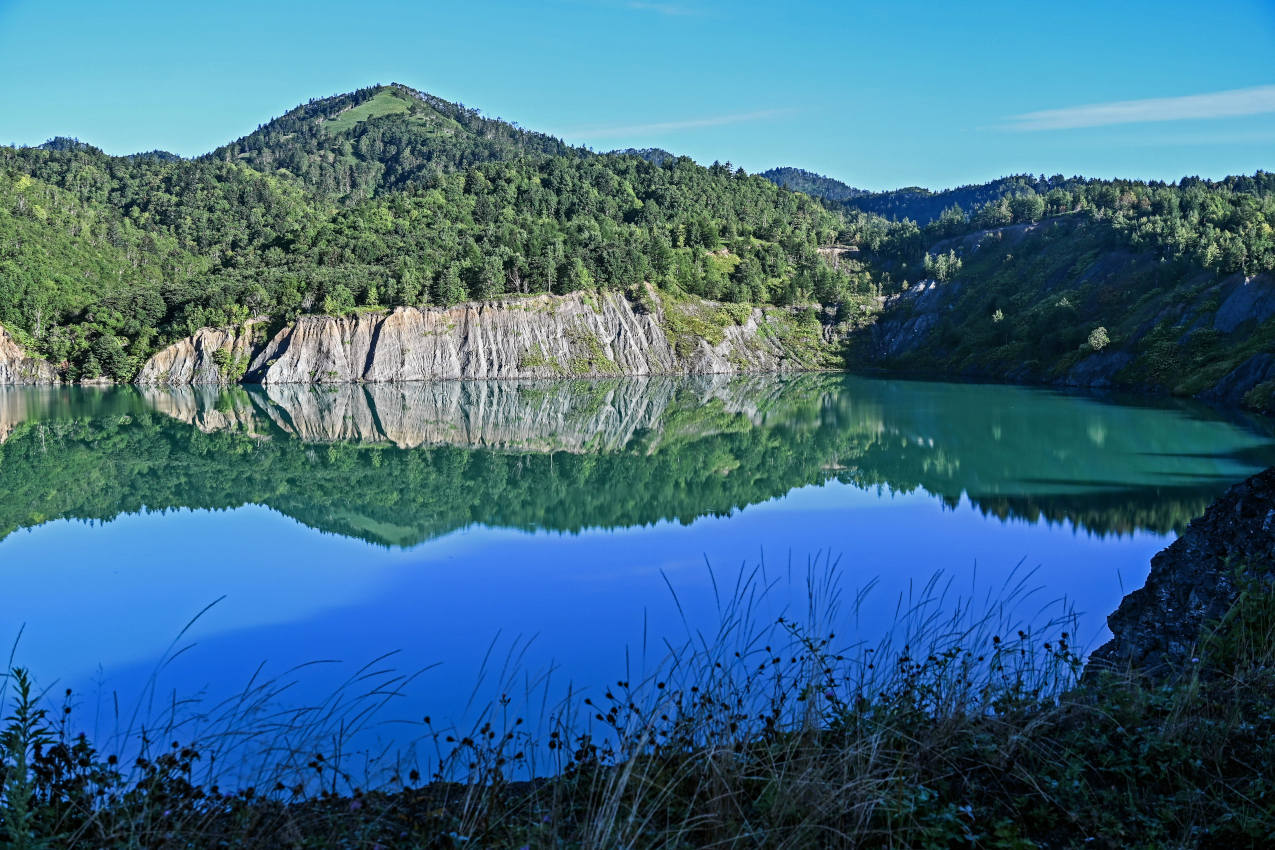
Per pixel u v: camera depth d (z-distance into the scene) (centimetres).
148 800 956
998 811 923
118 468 6694
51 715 2106
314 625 2989
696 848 862
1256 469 5903
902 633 2469
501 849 888
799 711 1195
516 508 5109
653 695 1451
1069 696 1136
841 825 883
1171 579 1978
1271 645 1183
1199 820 875
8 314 15325
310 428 9075
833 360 17038
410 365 14362
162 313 15325
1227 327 10969
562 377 14850
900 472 6088
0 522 4828
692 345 16212
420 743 1916
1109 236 15650
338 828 960
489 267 15138
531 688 2302
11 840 845
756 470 6316
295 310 14750
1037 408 9706
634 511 4903
